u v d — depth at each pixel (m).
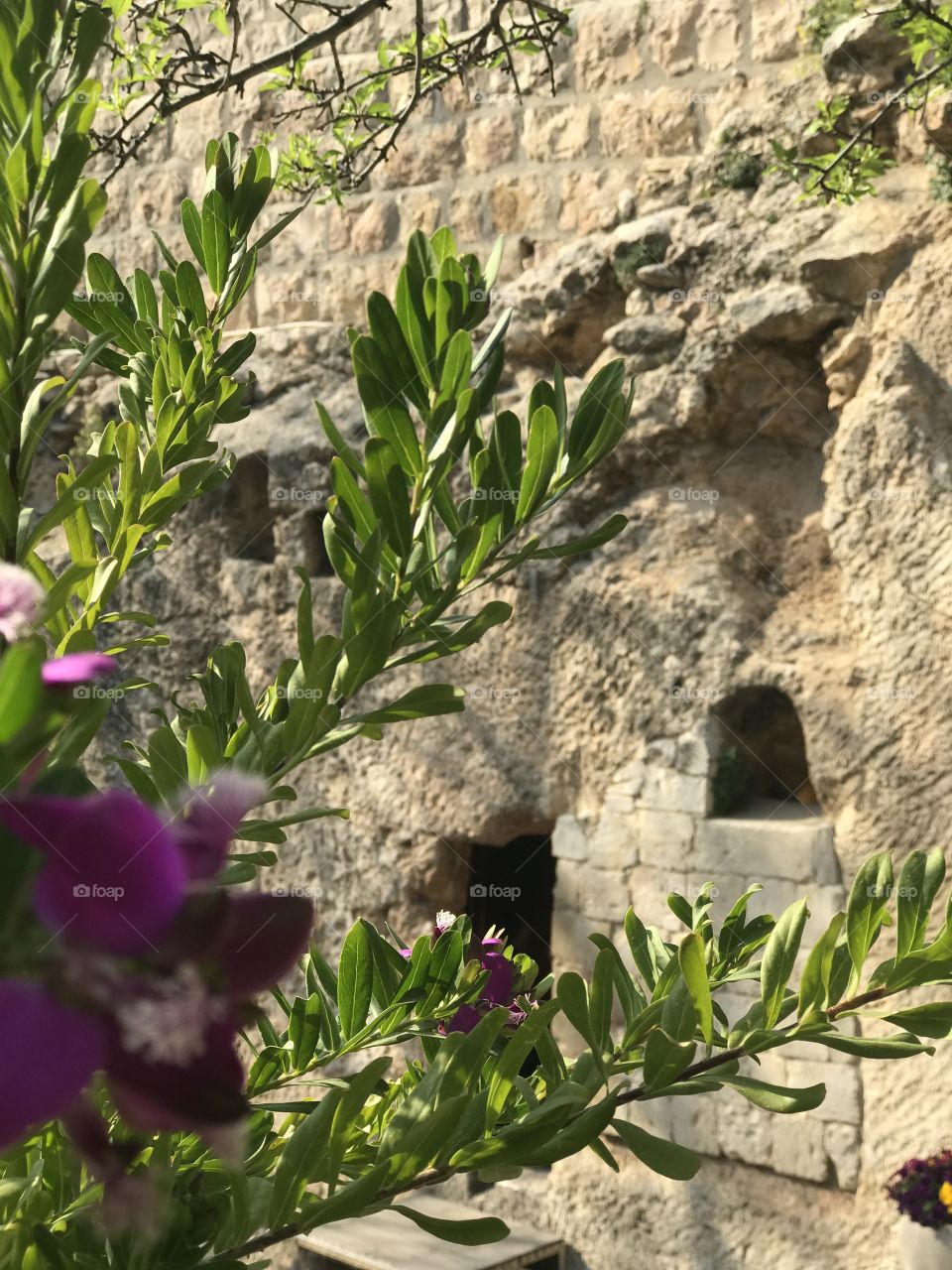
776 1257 4.60
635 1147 0.66
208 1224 0.59
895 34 4.42
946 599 4.39
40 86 0.53
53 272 0.54
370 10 3.28
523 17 5.29
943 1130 4.30
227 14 3.38
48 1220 0.57
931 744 4.40
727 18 5.00
